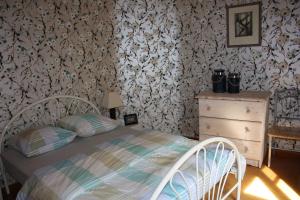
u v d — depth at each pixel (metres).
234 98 2.97
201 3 3.56
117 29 3.40
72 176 1.73
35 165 2.15
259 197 2.42
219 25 3.50
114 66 3.45
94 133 2.79
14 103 2.66
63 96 2.95
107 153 2.06
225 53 3.53
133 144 2.25
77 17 3.04
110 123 2.97
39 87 2.82
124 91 3.58
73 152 2.36
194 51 3.73
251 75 3.39
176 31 3.70
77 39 3.06
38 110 2.84
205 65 3.70
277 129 3.00
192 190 1.64
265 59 3.26
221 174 1.98
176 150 2.12
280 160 3.12
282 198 2.39
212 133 3.23
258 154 2.95
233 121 3.05
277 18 3.10
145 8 3.52
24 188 1.82
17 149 2.44
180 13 3.67
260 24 3.20
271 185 2.61
